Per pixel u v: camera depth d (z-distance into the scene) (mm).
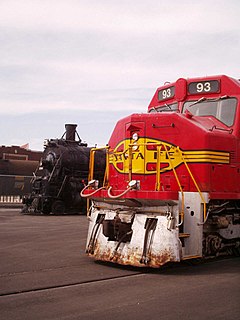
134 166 8281
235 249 8859
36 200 21094
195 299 5336
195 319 4551
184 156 7883
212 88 8766
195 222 7387
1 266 7289
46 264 7531
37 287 5828
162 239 6918
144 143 8148
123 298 5359
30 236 11523
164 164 8055
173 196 6980
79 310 4824
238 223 8797
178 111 9117
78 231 12938
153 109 9844
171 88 9414
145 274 6859
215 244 7902
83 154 22672
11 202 29891
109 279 6469
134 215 7559
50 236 11594
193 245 7355
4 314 4648
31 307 4918
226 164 8078
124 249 7344
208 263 7980
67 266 7391
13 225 14680
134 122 8398
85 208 22219
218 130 8211
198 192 7422
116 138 8914
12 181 30281
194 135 7801
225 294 5594
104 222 7605
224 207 8258
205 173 7656
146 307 4973
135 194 7211
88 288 5859
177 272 7059
